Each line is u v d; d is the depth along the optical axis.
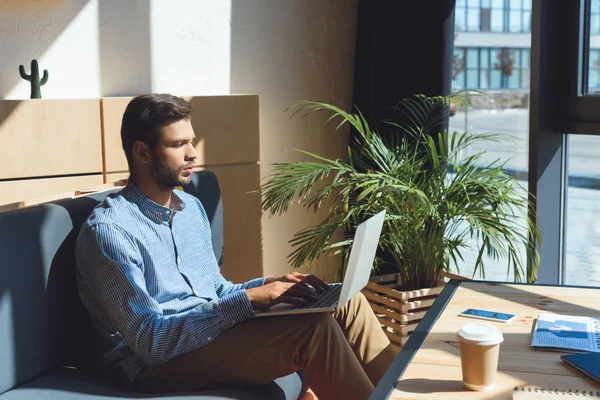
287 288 1.99
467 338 1.41
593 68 3.12
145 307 1.86
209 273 2.23
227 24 3.70
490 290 2.16
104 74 3.43
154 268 1.99
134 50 3.48
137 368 1.93
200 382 1.94
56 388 1.81
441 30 3.42
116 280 1.86
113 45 3.44
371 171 3.19
